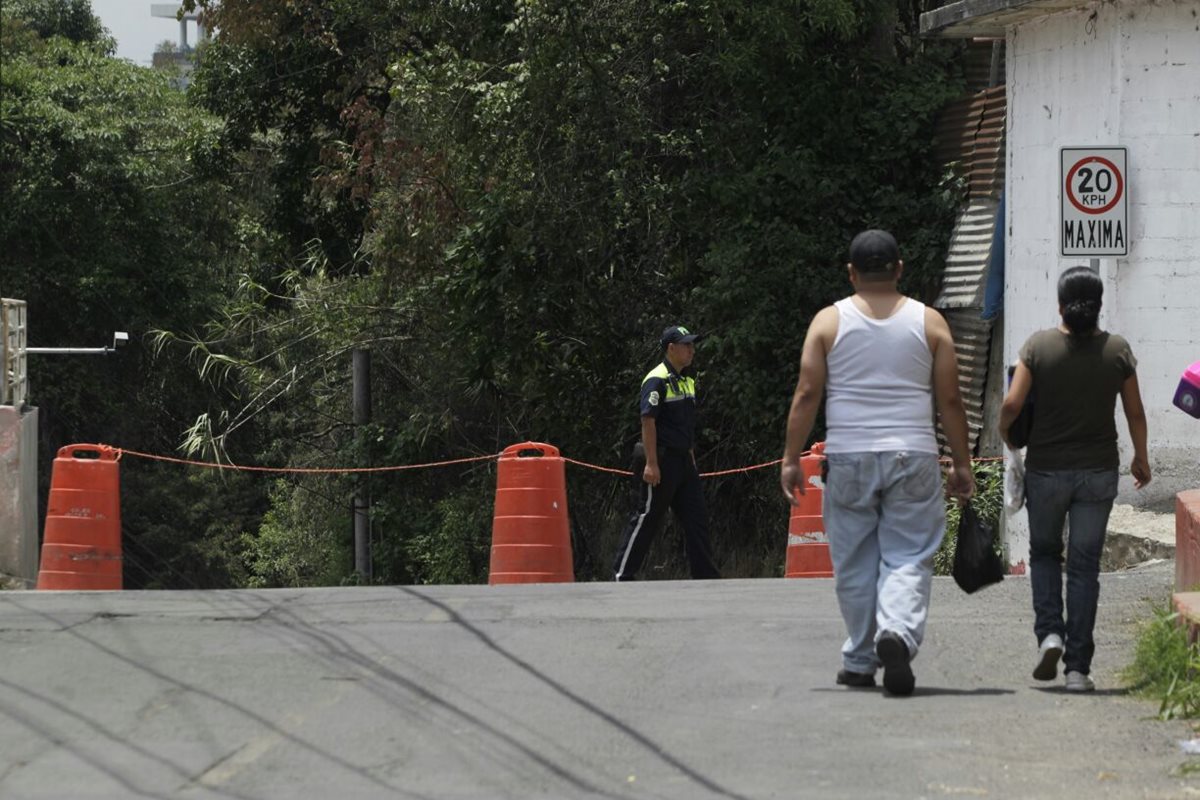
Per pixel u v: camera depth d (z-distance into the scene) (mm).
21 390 24000
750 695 12375
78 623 15320
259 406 47625
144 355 61281
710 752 10625
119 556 21547
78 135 57812
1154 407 24172
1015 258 27922
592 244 35438
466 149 36781
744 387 33125
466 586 18016
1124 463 24266
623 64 35094
